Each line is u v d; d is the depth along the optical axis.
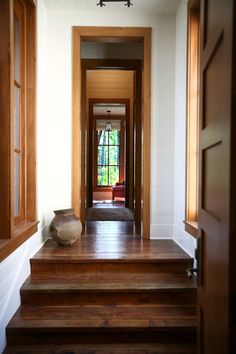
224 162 0.92
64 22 3.47
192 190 2.97
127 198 6.86
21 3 2.76
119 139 10.75
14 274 2.24
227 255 0.87
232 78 0.85
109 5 3.33
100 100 6.50
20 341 2.08
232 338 0.85
